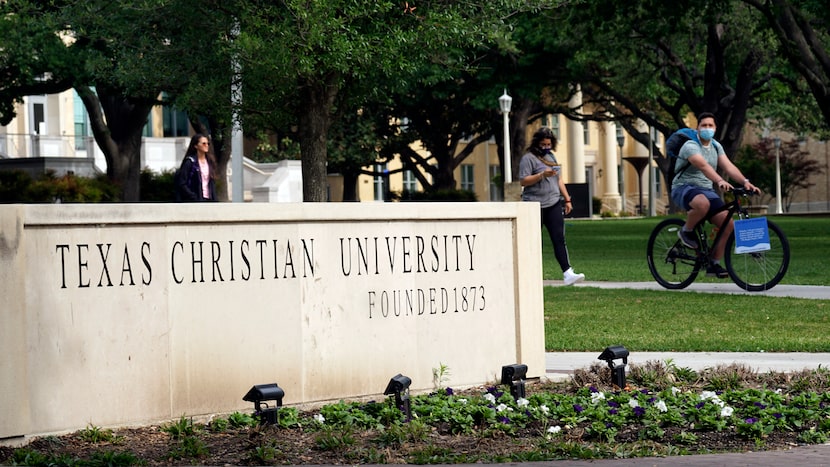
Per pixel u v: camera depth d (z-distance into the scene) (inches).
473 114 2080.5
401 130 2235.5
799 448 234.8
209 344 277.7
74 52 1227.2
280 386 289.7
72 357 256.1
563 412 271.1
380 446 243.0
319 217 296.8
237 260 283.0
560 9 1373.0
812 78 1115.9
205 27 871.1
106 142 1514.5
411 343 316.8
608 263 919.0
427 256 321.4
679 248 639.1
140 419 266.8
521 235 343.3
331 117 914.1
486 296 335.9
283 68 793.6
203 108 899.4
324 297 298.8
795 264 856.9
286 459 229.8
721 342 421.1
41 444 246.7
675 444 242.8
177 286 272.8
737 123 1589.6
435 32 828.0
